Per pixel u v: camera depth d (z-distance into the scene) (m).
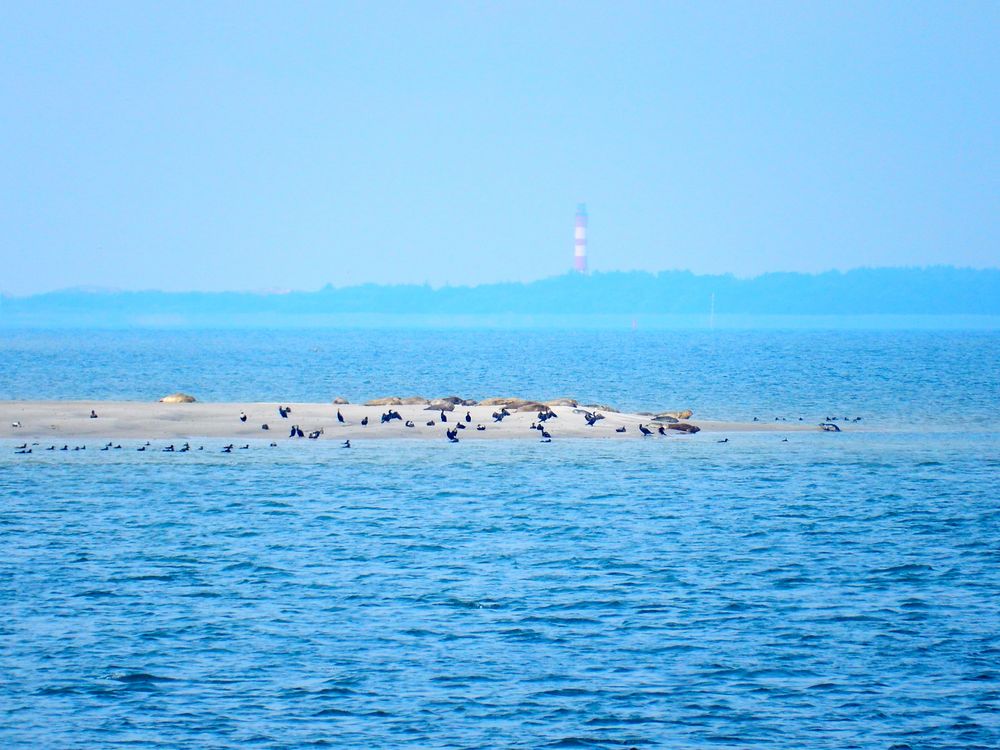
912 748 87.31
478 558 141.62
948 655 106.25
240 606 119.75
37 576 131.25
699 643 109.00
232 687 97.50
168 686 97.62
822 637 110.94
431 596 123.88
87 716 91.62
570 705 94.25
